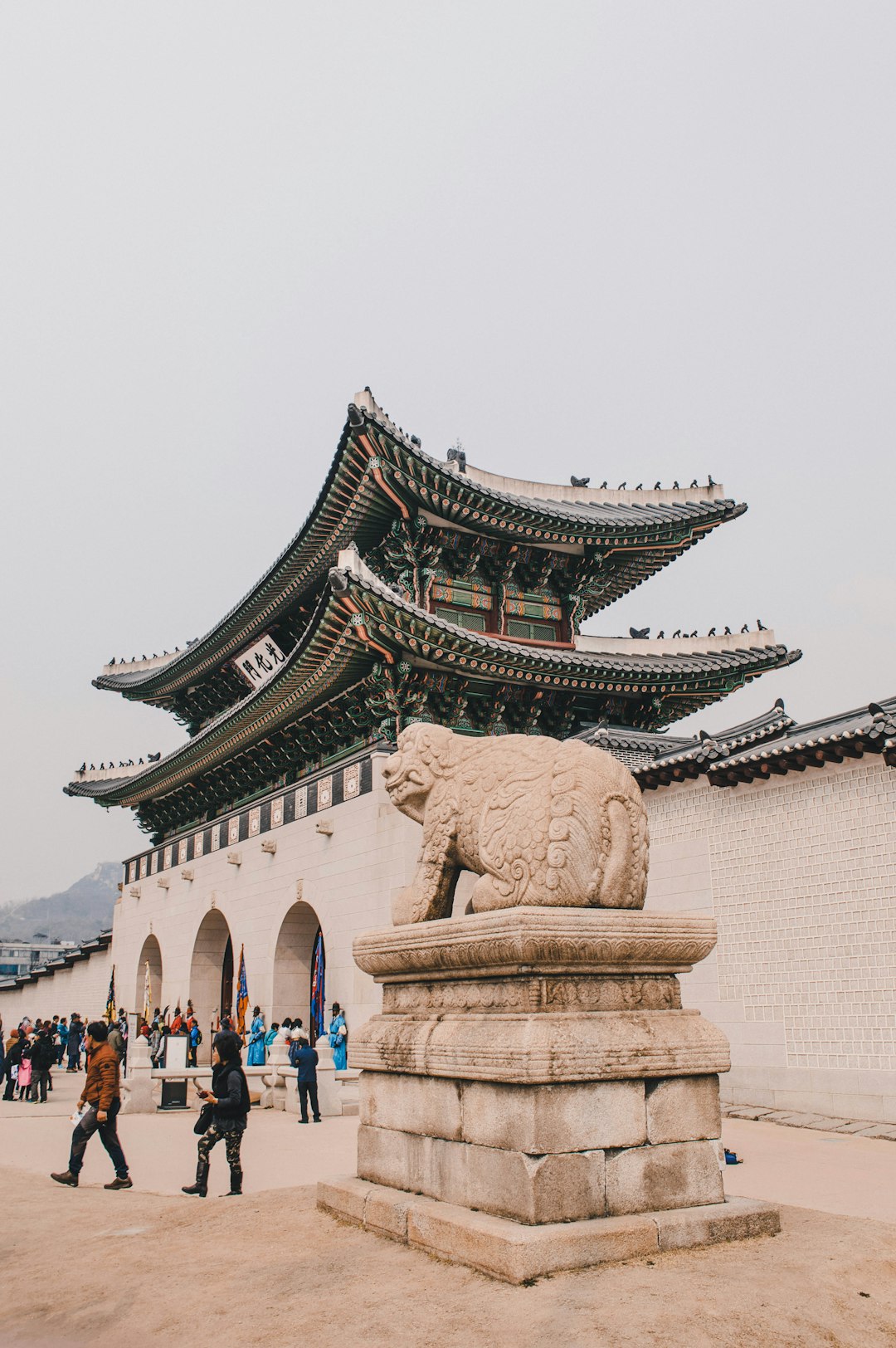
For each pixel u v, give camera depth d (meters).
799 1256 6.52
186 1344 5.94
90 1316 6.77
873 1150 15.63
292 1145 17.67
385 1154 8.19
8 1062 30.75
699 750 22.17
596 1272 6.18
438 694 30.52
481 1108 7.02
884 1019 18.30
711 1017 21.47
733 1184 12.56
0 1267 8.48
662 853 23.39
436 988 8.04
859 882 19.08
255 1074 25.84
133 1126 22.22
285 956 33.97
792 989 19.95
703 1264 6.33
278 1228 8.13
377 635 27.64
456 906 25.89
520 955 6.87
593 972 7.21
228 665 44.91
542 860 7.42
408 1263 6.73
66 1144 19.20
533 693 32.09
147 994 45.19
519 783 7.93
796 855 20.34
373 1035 8.48
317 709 33.22
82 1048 45.03
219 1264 7.32
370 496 30.81
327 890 31.14
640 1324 5.38
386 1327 5.66
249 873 37.06
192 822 46.06
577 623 36.19
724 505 36.28
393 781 9.17
